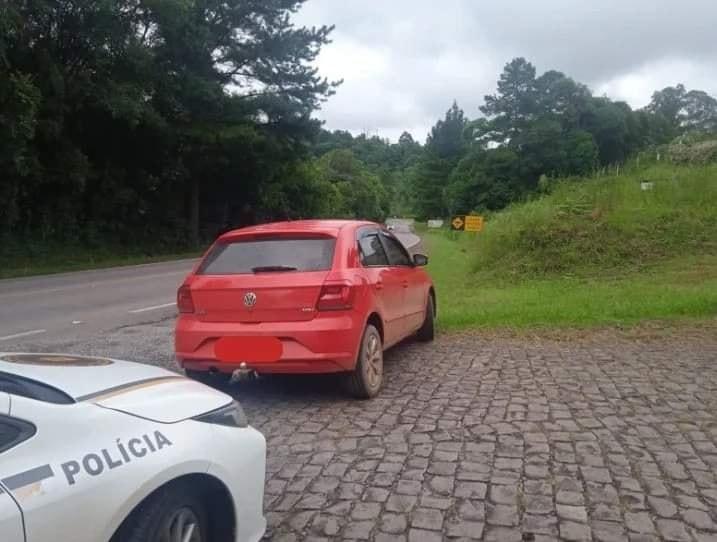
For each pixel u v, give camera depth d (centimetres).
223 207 4650
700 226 1625
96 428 249
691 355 764
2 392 254
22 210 2873
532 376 684
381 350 644
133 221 3656
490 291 1420
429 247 3903
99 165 3391
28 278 2134
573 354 788
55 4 2711
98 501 229
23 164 2423
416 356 802
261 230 627
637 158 2755
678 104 10862
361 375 590
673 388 623
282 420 550
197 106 3656
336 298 569
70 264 2789
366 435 507
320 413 567
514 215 1861
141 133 3416
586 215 1717
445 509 377
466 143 10475
